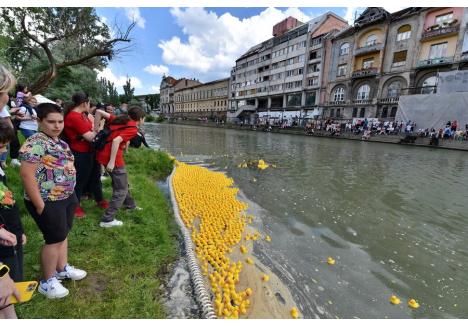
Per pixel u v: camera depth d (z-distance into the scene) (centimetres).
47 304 226
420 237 481
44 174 208
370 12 3078
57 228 219
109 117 445
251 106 5356
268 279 334
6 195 186
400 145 2103
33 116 534
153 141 2119
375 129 2592
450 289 341
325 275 357
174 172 853
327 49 3684
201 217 504
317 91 3872
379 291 331
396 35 2902
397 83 2948
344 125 3117
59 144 220
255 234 455
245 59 5519
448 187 811
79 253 305
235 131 3872
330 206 628
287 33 4359
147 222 405
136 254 322
